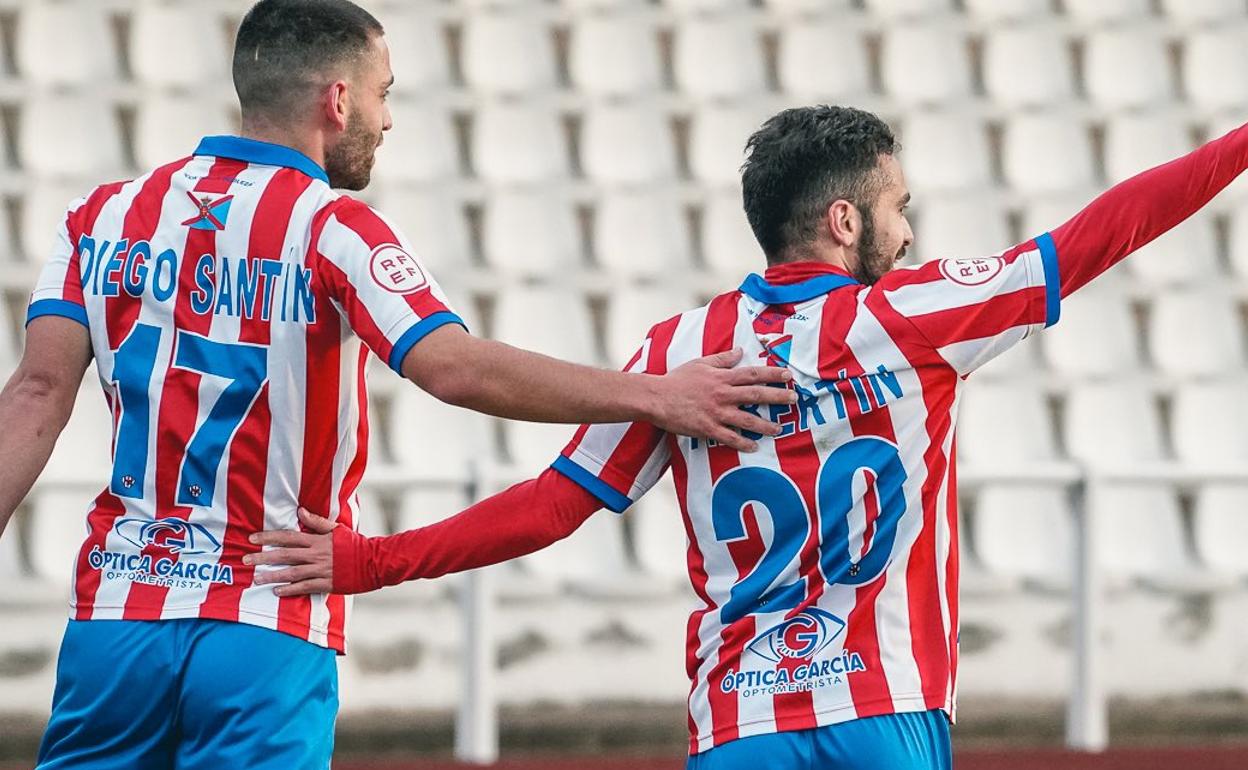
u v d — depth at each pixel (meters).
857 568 8.10
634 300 25.86
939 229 28.08
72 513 21.31
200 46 27.39
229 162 8.78
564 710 20.89
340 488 8.92
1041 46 30.97
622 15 29.61
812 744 8.05
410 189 26.22
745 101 28.98
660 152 28.28
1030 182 29.38
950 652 8.25
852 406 8.18
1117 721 21.72
